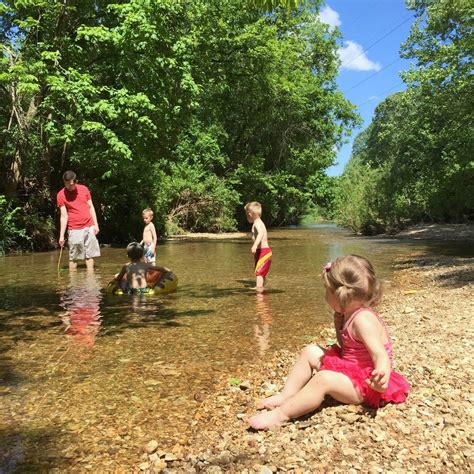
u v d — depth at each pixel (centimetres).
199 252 1542
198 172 2750
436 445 269
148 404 355
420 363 395
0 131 1472
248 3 492
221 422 325
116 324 586
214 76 2281
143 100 1501
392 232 2545
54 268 1095
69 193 1062
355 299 320
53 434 310
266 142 3325
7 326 572
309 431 293
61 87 1371
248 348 490
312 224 4447
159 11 1561
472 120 2012
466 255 1349
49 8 1470
